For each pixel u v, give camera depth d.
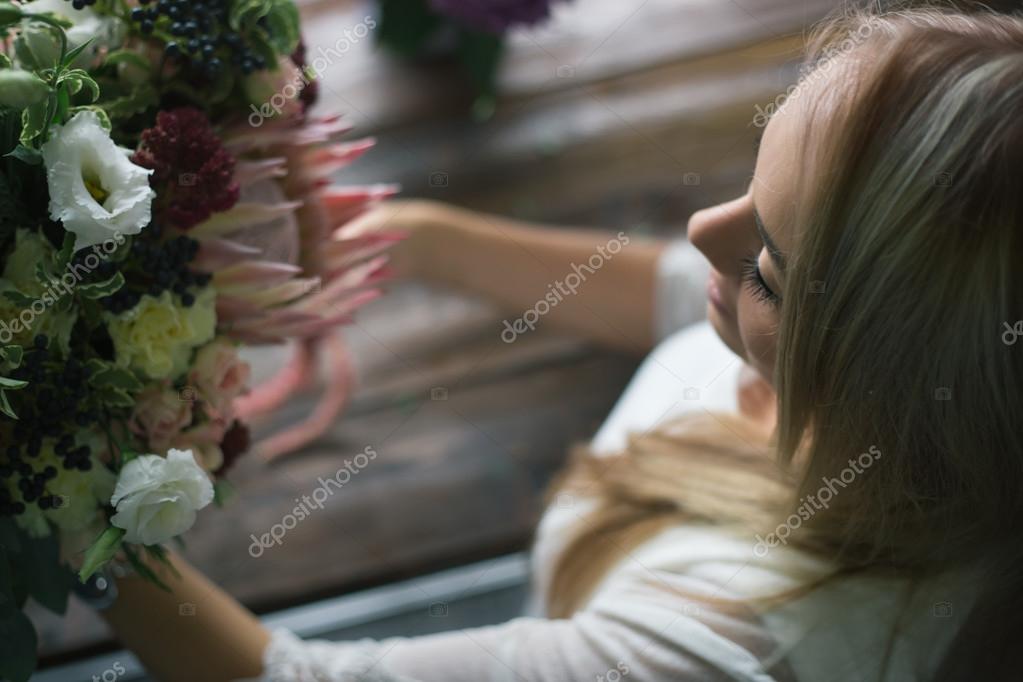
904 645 0.59
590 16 1.24
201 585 0.71
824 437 0.58
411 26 1.14
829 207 0.53
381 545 0.90
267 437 0.95
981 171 0.49
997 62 0.50
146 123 0.58
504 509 0.93
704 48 1.22
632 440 0.76
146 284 0.56
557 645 0.64
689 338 0.92
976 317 0.51
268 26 0.60
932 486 0.57
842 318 0.54
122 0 0.57
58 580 0.60
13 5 0.50
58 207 0.49
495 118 1.17
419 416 0.98
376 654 0.66
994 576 0.58
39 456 0.55
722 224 0.61
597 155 1.15
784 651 0.60
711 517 0.67
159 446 0.57
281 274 0.58
